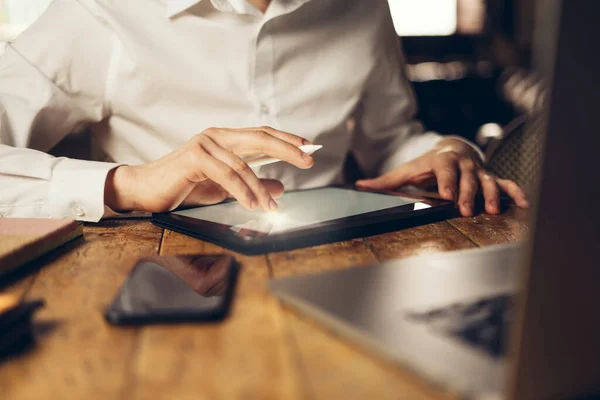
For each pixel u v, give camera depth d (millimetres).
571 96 336
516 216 930
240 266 661
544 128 333
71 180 933
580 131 339
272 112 1351
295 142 914
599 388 352
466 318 442
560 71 332
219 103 1330
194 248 750
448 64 3521
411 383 384
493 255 614
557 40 331
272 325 483
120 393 383
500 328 421
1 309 465
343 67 1410
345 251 726
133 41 1260
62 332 483
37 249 704
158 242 788
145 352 442
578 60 335
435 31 3562
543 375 339
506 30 3590
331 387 381
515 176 1496
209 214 885
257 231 755
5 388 392
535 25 3438
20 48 1194
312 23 1365
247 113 1346
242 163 860
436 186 1126
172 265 638
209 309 498
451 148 1187
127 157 1387
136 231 858
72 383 397
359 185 1133
